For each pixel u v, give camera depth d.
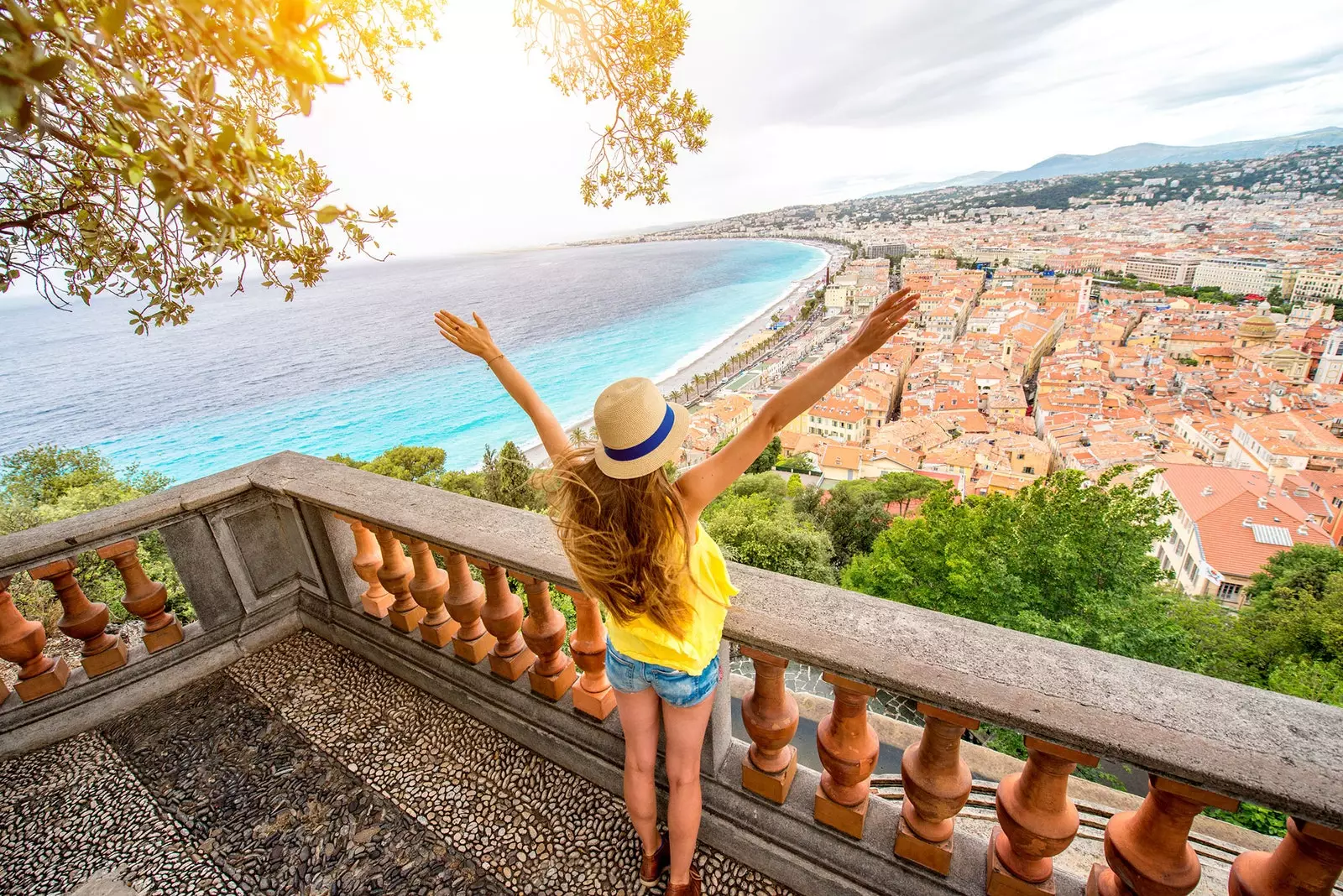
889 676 1.44
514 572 2.17
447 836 2.12
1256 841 2.88
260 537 3.13
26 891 2.04
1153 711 1.31
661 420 1.26
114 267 2.09
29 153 1.67
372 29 2.33
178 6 0.93
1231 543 35.88
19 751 2.59
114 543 2.68
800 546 24.05
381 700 2.76
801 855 1.82
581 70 2.64
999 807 1.55
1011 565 20.14
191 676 2.95
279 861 2.08
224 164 1.12
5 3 0.83
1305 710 1.30
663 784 2.14
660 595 1.33
